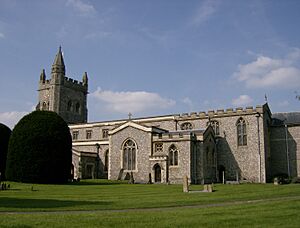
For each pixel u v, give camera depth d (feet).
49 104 251.19
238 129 182.29
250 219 51.24
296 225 46.91
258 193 97.35
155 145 169.68
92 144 207.51
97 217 53.57
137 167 171.12
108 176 179.83
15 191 107.76
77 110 267.59
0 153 165.89
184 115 196.75
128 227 45.57
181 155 161.27
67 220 50.57
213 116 188.75
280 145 187.93
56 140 149.59
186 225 46.88
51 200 81.71
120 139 179.32
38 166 144.87
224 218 52.13
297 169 181.27
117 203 74.69
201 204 74.08
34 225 46.47
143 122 207.82
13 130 153.99
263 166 171.73
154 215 55.72
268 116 192.03
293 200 77.56
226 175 180.04
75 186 131.54
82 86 272.51
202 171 161.17
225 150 182.60
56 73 252.42
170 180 161.07
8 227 44.91
